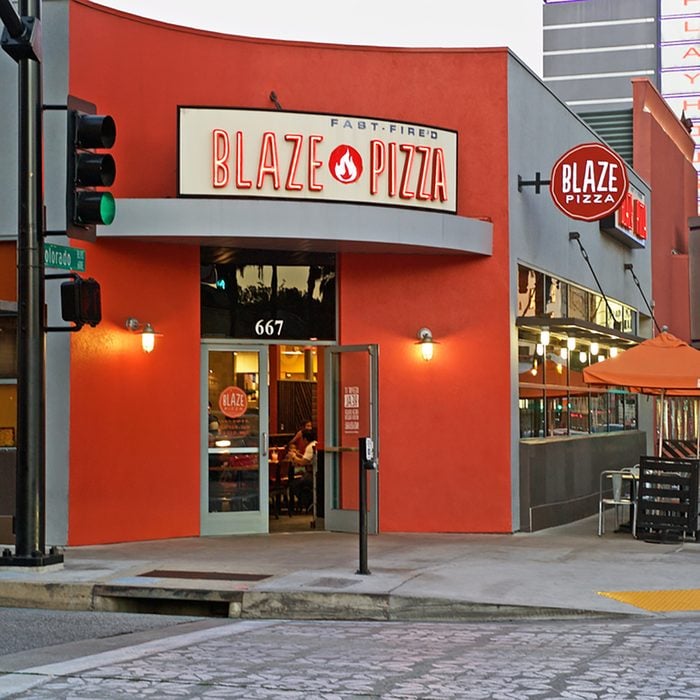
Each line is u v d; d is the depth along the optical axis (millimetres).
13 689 7137
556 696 6934
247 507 15625
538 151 18016
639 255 25641
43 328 11766
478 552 13992
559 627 9875
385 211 14820
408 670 7750
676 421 29328
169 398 14961
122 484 14438
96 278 14250
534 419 17516
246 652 8500
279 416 20594
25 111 11734
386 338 16203
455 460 16172
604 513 20172
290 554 13445
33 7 11836
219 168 14133
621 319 24109
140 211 14039
